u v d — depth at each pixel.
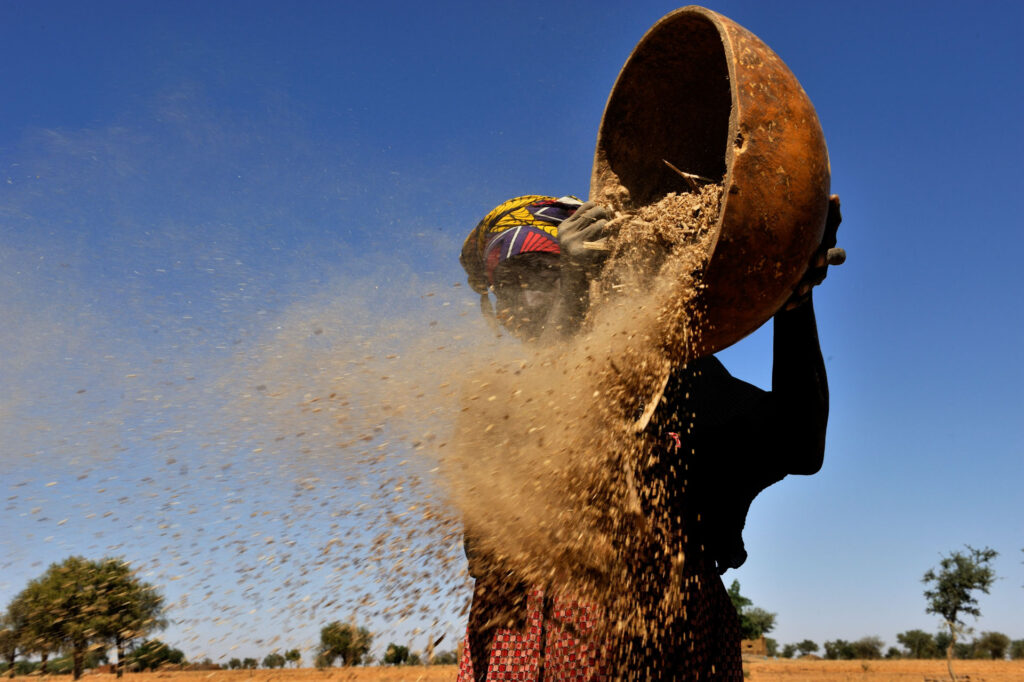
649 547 2.17
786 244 1.93
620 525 2.10
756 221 1.89
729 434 2.38
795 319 2.22
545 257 2.27
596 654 2.09
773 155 1.91
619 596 2.12
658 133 2.61
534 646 2.08
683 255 2.06
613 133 2.63
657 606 2.15
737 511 2.42
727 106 2.48
